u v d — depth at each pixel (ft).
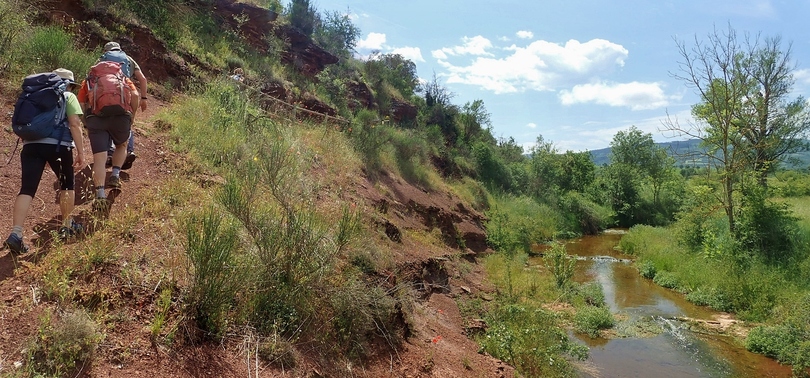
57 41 24.79
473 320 26.45
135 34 36.22
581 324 33.58
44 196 15.37
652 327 34.60
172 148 22.03
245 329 12.56
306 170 26.18
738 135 54.24
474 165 89.56
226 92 31.76
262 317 13.14
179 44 41.78
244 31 56.85
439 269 30.63
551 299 37.70
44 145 12.80
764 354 29.96
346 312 15.51
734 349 30.83
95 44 32.71
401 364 16.47
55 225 13.87
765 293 38.68
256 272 13.39
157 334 11.00
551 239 76.59
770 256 44.73
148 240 14.26
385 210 34.81
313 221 16.31
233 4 57.41
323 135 38.11
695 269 46.85
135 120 24.09
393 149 53.42
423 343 19.35
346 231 17.66
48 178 16.46
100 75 15.79
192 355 11.13
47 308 10.28
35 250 12.30
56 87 13.16
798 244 44.83
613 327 34.42
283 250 14.53
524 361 22.85
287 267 14.42
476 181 81.30
